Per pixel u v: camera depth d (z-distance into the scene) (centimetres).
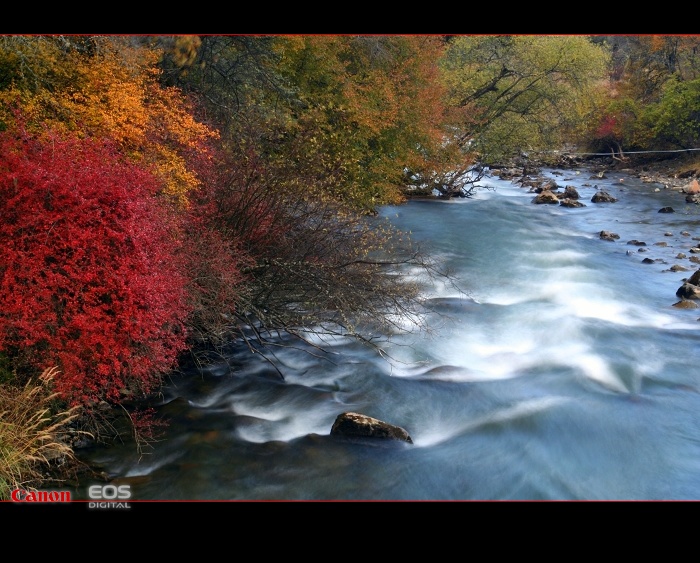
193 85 1309
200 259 823
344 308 936
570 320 1119
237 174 977
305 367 910
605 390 889
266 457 710
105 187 686
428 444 755
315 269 946
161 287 686
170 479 667
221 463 696
